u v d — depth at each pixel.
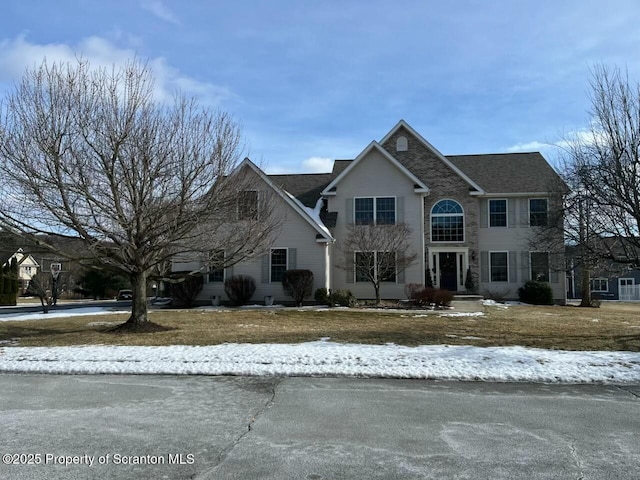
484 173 28.89
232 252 15.45
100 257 13.50
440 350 10.89
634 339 12.69
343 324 16.25
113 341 12.59
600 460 5.06
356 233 23.95
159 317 18.50
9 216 12.89
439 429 6.05
